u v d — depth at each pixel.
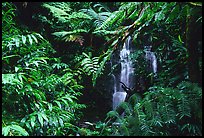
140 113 1.38
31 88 1.75
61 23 4.07
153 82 2.51
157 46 2.71
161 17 1.67
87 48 4.06
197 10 1.61
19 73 1.79
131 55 3.56
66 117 1.80
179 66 2.10
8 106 1.79
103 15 4.09
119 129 1.36
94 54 4.07
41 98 1.87
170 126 1.40
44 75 2.16
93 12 4.05
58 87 2.19
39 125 1.66
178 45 2.20
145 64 3.47
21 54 2.12
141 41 3.45
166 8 1.65
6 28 2.29
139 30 1.93
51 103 1.92
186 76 1.89
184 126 1.37
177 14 1.78
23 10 3.61
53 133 1.69
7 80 1.67
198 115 1.37
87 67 2.93
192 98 1.41
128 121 1.37
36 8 3.72
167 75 2.13
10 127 1.45
